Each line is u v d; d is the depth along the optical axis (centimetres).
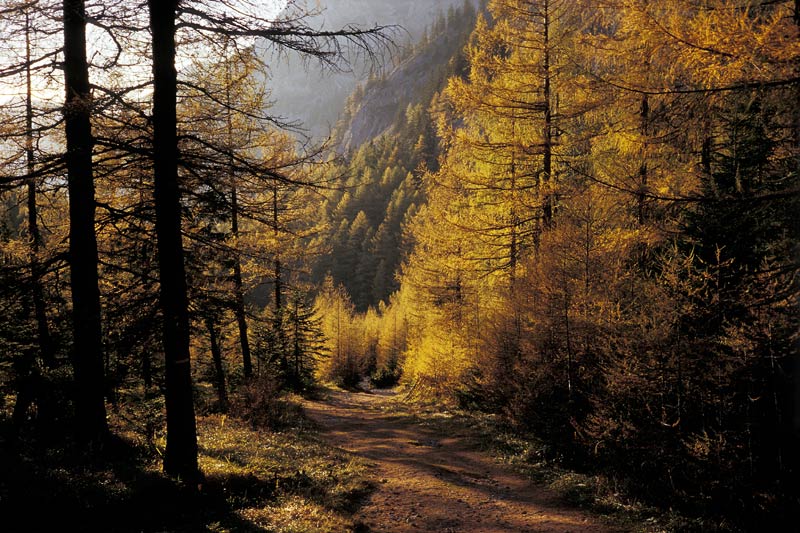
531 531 780
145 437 996
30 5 742
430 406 2281
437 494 970
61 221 1129
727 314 885
